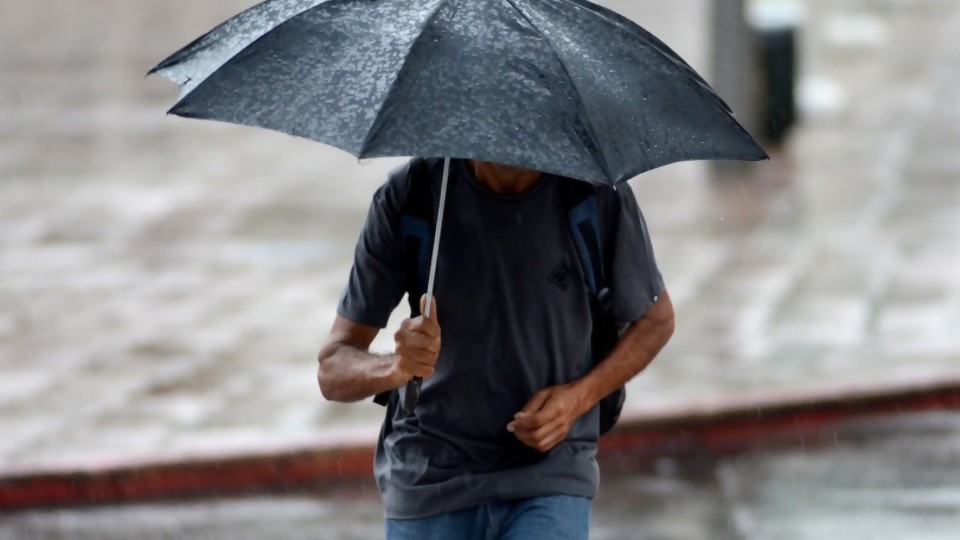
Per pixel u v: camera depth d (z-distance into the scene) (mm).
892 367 28344
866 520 21938
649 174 47250
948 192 43531
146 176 48125
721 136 10930
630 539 21359
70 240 40375
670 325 12359
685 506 22797
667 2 77000
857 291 34031
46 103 59344
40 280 36500
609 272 11984
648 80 10898
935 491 23094
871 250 37562
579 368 12047
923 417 26516
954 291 33781
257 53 10672
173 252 39094
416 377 11445
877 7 74375
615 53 10898
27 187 46500
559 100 10156
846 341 30328
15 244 39938
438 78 10117
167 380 28781
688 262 36938
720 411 25672
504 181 11617
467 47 10297
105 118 56906
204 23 76812
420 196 11797
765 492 23297
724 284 34906
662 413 25500
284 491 23828
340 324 12258
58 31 74812
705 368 28672
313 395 27797
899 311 32406
